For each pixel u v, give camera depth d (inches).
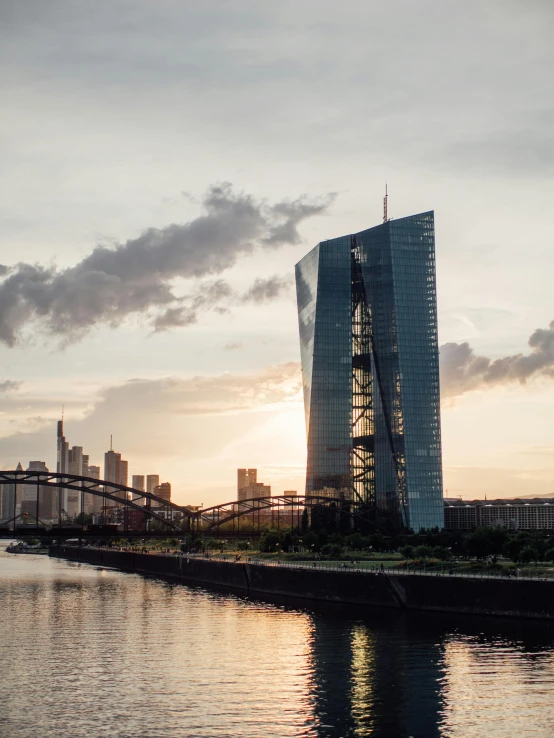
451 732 3865.7
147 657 5383.9
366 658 5270.7
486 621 6653.5
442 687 4554.6
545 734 3841.0
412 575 7568.9
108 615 7465.6
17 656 5433.1
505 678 4724.4
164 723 3966.5
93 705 4249.5
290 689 4539.9
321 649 5585.6
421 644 5693.9
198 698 4377.5
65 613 7618.1
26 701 4323.3
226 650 5595.5
